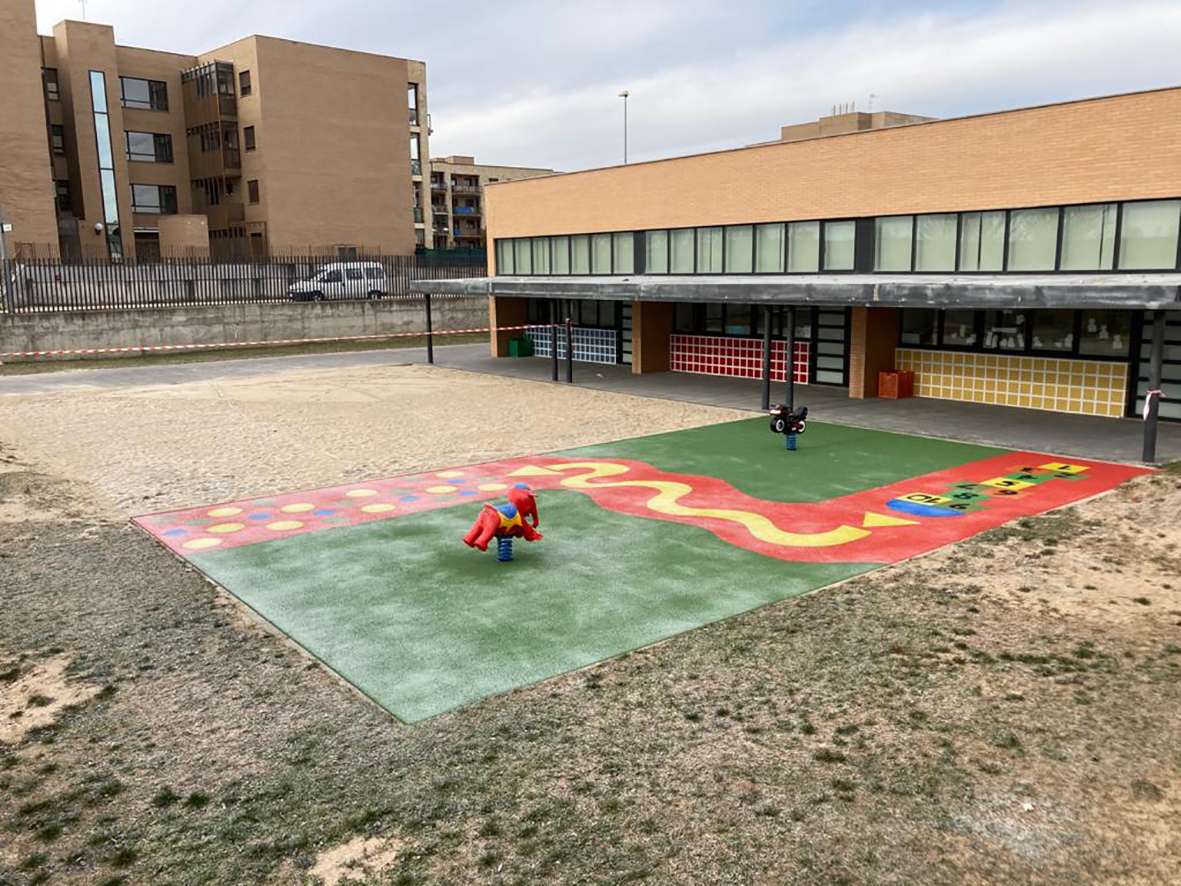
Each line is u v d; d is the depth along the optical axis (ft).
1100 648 24.14
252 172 174.50
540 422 60.08
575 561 31.73
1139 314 55.67
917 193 61.52
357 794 17.71
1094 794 17.43
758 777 18.12
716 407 64.49
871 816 16.78
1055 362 59.93
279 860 15.75
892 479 43.11
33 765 18.97
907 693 21.71
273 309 110.01
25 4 147.02
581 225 88.28
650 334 83.35
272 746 19.61
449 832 16.46
